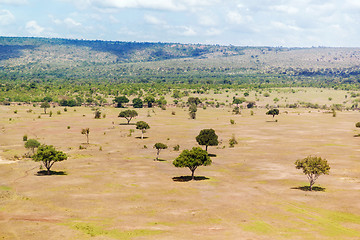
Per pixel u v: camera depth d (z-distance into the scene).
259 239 52.00
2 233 53.56
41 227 56.06
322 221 60.00
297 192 77.44
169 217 61.41
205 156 88.62
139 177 90.88
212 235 53.28
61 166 103.88
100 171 97.31
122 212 63.84
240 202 70.25
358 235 54.06
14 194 73.94
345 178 89.81
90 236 52.47
